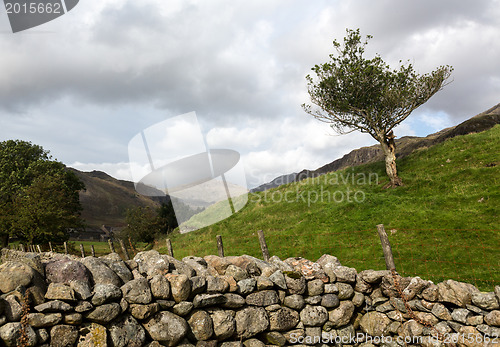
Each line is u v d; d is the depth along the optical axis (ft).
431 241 43.21
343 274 18.57
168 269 14.87
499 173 57.06
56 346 10.78
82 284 11.86
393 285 18.40
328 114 80.43
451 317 16.97
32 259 11.78
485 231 42.11
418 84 73.05
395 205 58.18
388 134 72.49
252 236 62.69
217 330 14.60
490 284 30.63
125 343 12.08
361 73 74.74
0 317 10.01
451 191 57.41
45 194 102.99
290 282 17.31
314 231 57.36
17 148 132.98
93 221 450.71
